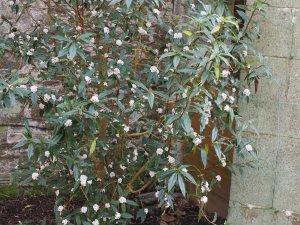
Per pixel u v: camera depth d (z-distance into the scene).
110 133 1.09
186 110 0.89
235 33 0.99
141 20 1.08
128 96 1.10
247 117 1.08
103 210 1.04
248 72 1.02
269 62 1.06
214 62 0.86
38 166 1.10
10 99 0.85
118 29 1.15
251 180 1.11
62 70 1.04
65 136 0.91
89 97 0.99
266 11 1.05
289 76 1.06
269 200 1.10
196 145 0.96
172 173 0.92
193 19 0.88
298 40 1.04
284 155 1.08
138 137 1.15
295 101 1.06
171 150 1.11
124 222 1.04
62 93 1.08
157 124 1.03
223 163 1.05
